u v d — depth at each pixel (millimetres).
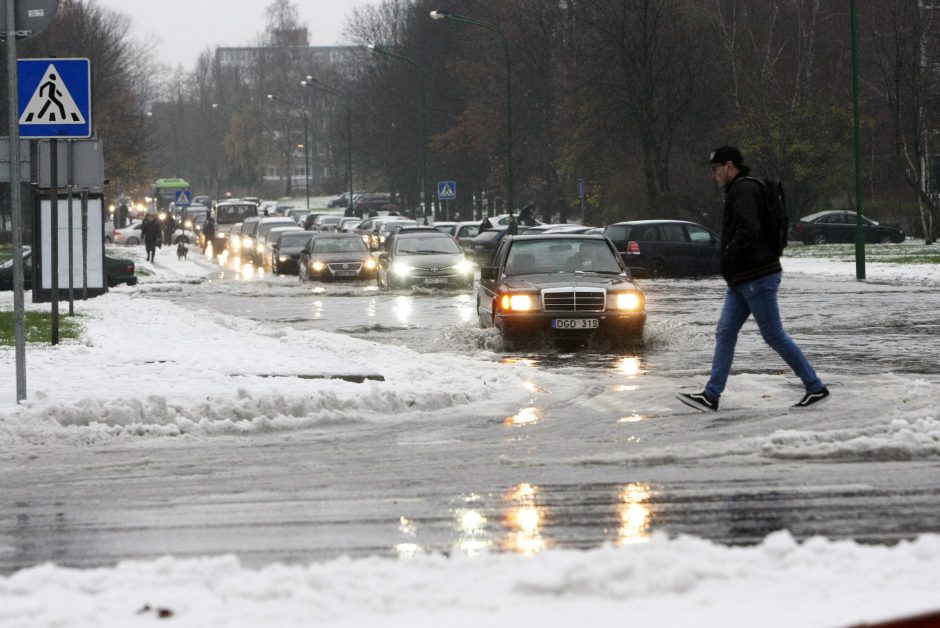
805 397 35500
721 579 15906
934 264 126875
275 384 40500
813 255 154500
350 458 29297
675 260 123562
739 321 35219
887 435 29234
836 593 15148
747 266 34594
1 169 52375
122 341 59219
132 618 14836
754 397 37688
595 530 21266
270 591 15750
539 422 34469
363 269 124500
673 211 190875
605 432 32312
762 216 34438
